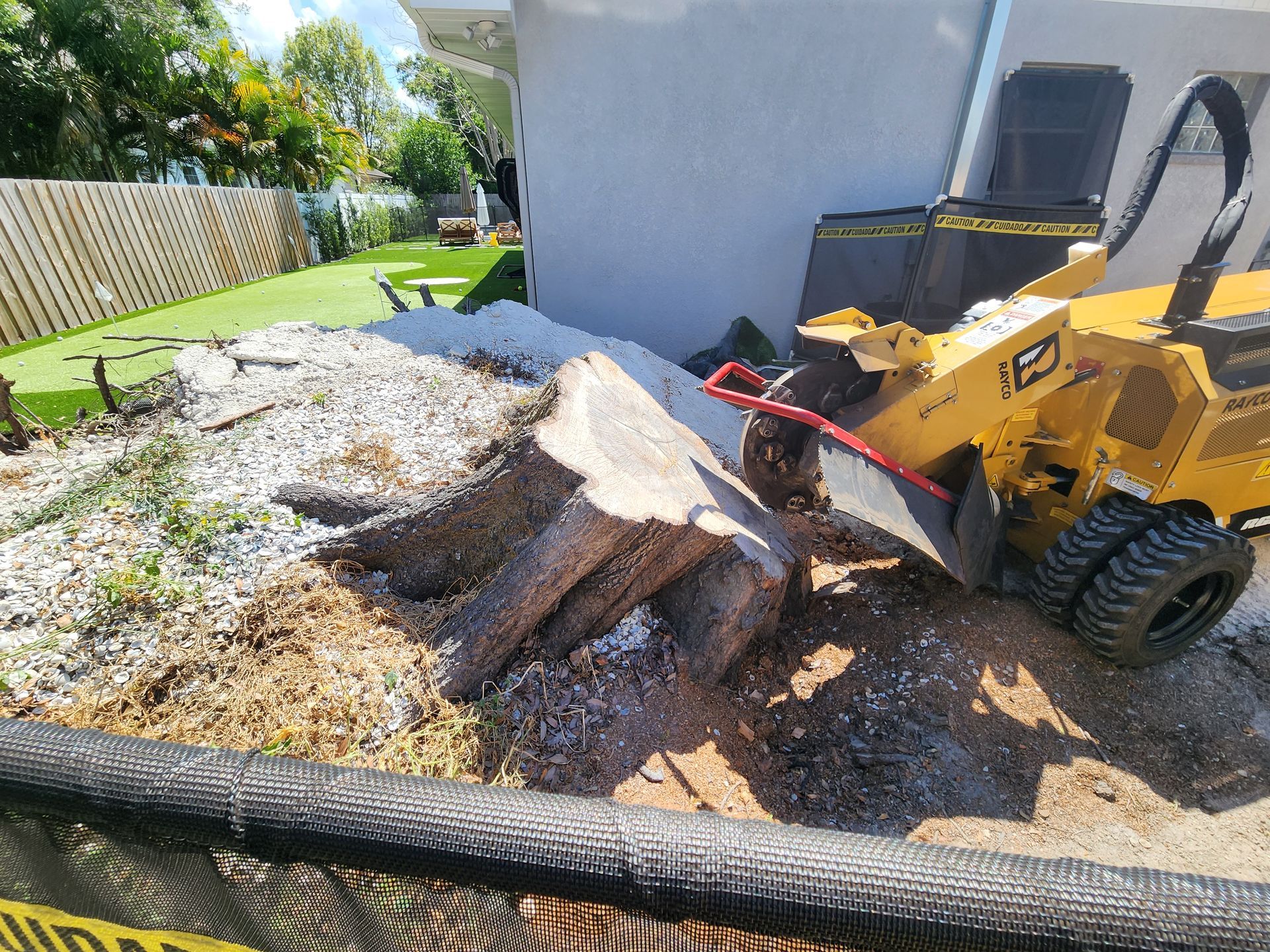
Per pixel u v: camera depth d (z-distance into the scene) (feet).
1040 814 7.42
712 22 18.84
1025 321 8.05
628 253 21.71
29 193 25.21
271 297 35.14
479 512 8.18
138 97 46.96
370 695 6.77
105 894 3.46
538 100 19.67
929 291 17.42
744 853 2.88
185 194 36.63
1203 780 7.89
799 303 22.47
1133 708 8.80
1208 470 8.68
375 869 3.02
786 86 19.71
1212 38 19.99
